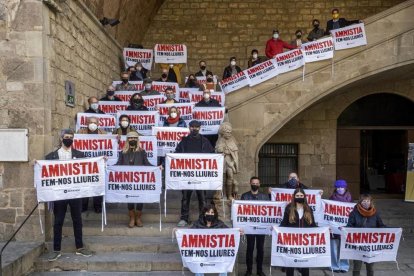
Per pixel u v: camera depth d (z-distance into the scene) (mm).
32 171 7824
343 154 15688
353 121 15734
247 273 8414
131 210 8234
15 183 7812
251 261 8359
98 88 12172
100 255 7500
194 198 9852
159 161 9914
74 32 9852
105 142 8625
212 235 6824
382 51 11906
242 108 12039
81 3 10117
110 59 13703
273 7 17578
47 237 7895
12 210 7789
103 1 12289
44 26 7930
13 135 7777
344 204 8531
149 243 7742
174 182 7992
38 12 7816
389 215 12914
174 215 8703
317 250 7012
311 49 11922
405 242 11594
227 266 6863
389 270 9367
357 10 17422
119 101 11008
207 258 6840
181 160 7980
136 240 7906
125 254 7562
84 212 8852
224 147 9562
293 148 15703
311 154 15453
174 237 8031
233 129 12031
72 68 9703
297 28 17500
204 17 17656
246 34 17578
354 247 7316
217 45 17609
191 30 17688
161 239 7984
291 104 11977
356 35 11867
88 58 11102
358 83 13594
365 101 15688
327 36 11938
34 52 7836
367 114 15688
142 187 7887
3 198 7793
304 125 15430
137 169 7859
